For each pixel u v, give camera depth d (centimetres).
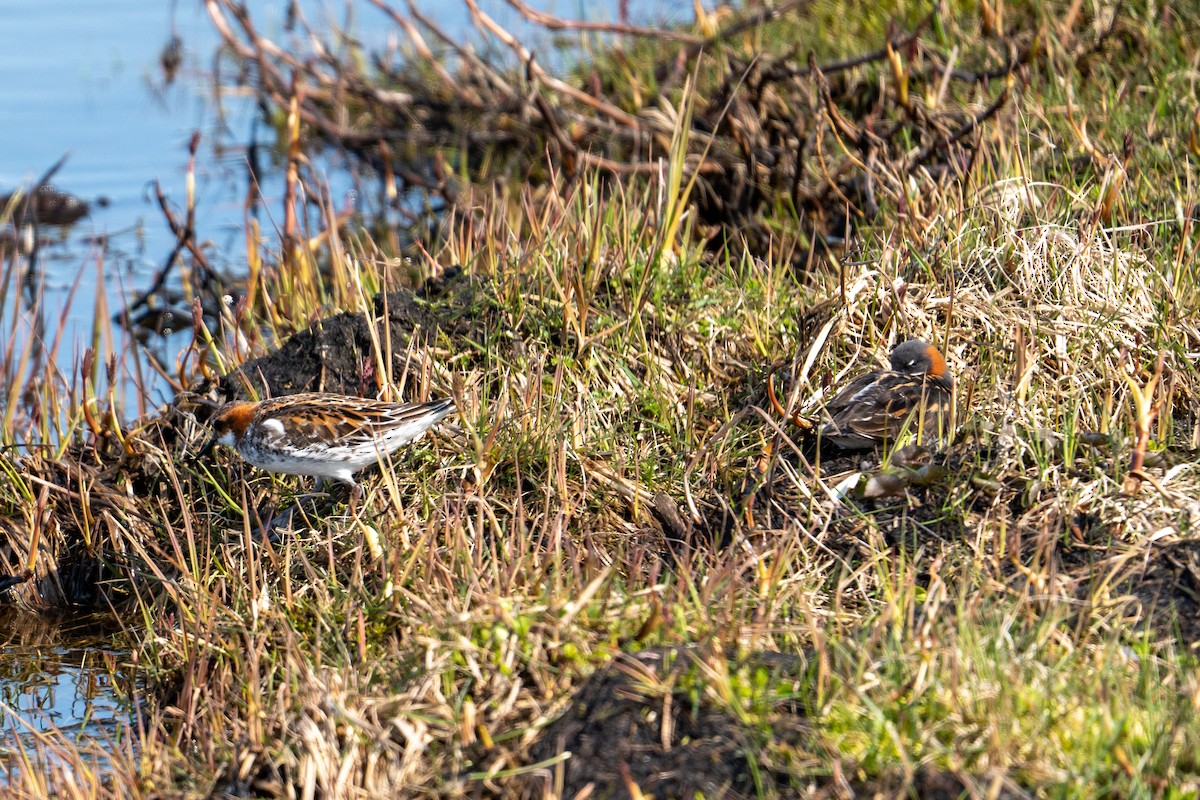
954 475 1005
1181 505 959
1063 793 696
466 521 1053
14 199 1905
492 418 1146
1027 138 1462
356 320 1299
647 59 2155
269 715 879
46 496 1207
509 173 2105
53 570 1218
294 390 1281
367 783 784
